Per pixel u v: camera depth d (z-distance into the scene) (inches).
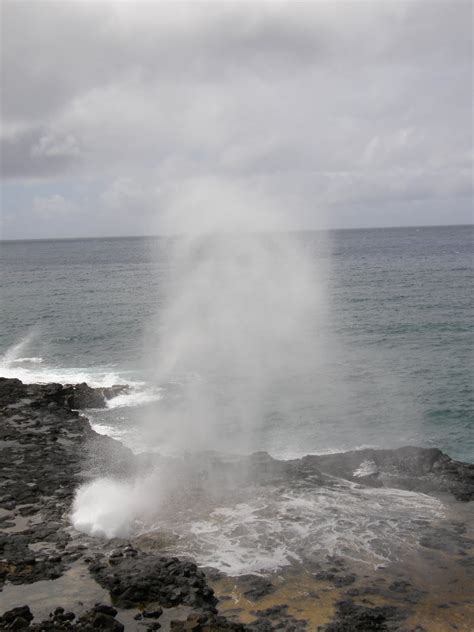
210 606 653.3
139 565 705.6
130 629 604.1
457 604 673.6
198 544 795.4
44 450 1140.5
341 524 852.0
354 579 721.0
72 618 612.4
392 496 949.2
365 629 623.8
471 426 1402.6
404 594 691.4
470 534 829.8
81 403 1510.8
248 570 736.3
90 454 1131.3
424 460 1068.5
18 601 648.4
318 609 660.7
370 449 1130.0
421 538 816.3
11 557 735.1
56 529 823.7
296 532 827.4
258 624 629.3
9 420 1333.7
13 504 900.6
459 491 964.0
